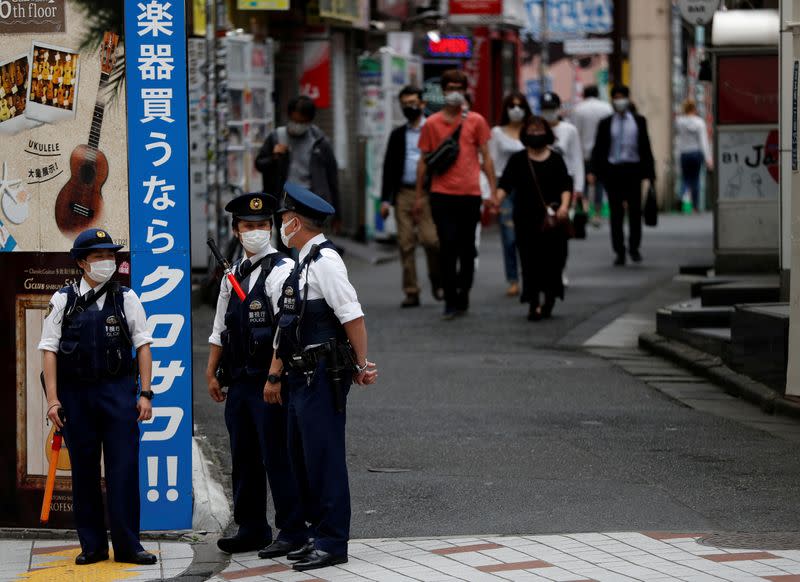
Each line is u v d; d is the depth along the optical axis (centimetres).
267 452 1134
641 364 1972
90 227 1178
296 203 1097
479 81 4594
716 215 2395
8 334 1195
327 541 1097
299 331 1093
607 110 3653
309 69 3372
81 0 1166
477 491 1315
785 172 1933
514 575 1048
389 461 1431
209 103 2517
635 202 3130
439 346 2114
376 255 3350
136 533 1129
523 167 2342
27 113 1176
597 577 1037
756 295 2038
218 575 1095
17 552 1169
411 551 1125
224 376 1152
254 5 2839
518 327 2289
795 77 1557
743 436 1523
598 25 5275
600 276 2942
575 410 1670
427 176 2408
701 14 2600
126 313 1112
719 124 2381
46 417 1199
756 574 1036
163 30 1164
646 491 1304
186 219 1176
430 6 4181
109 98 1169
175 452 1204
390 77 3488
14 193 1183
